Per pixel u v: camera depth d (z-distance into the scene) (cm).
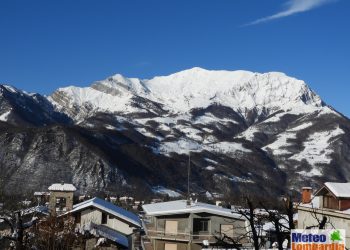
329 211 4534
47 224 4894
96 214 6538
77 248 5153
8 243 4712
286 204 2000
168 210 6172
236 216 5978
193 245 6019
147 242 6366
